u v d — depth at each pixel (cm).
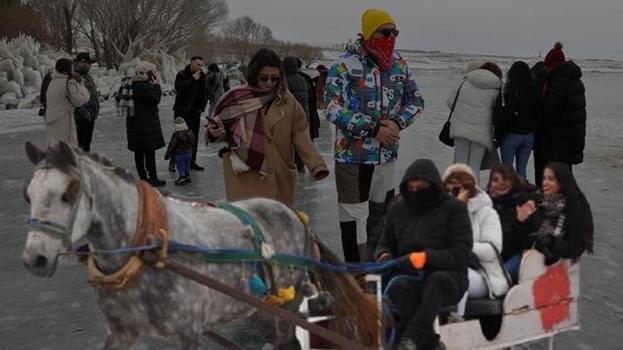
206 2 5331
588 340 518
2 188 1048
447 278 386
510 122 847
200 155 1373
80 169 299
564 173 458
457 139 865
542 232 443
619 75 9925
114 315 336
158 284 326
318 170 511
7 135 1719
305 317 405
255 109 503
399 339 398
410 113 617
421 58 16850
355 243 631
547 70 869
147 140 1014
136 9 4578
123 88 1005
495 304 418
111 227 317
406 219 425
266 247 370
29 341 512
